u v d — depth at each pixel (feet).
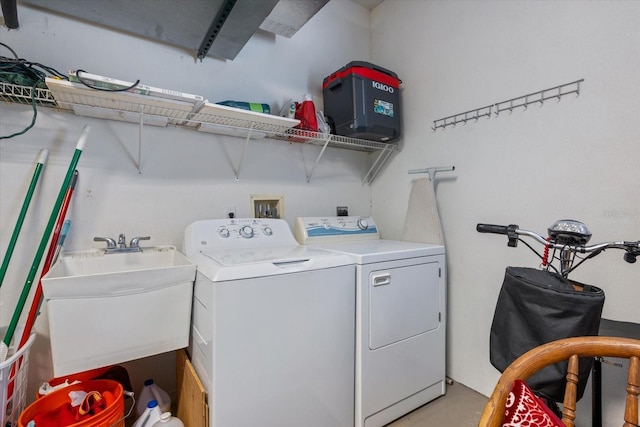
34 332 4.27
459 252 6.35
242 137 6.55
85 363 3.71
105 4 4.65
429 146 6.97
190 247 5.20
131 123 5.45
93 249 5.08
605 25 4.41
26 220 4.69
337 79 6.82
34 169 4.72
